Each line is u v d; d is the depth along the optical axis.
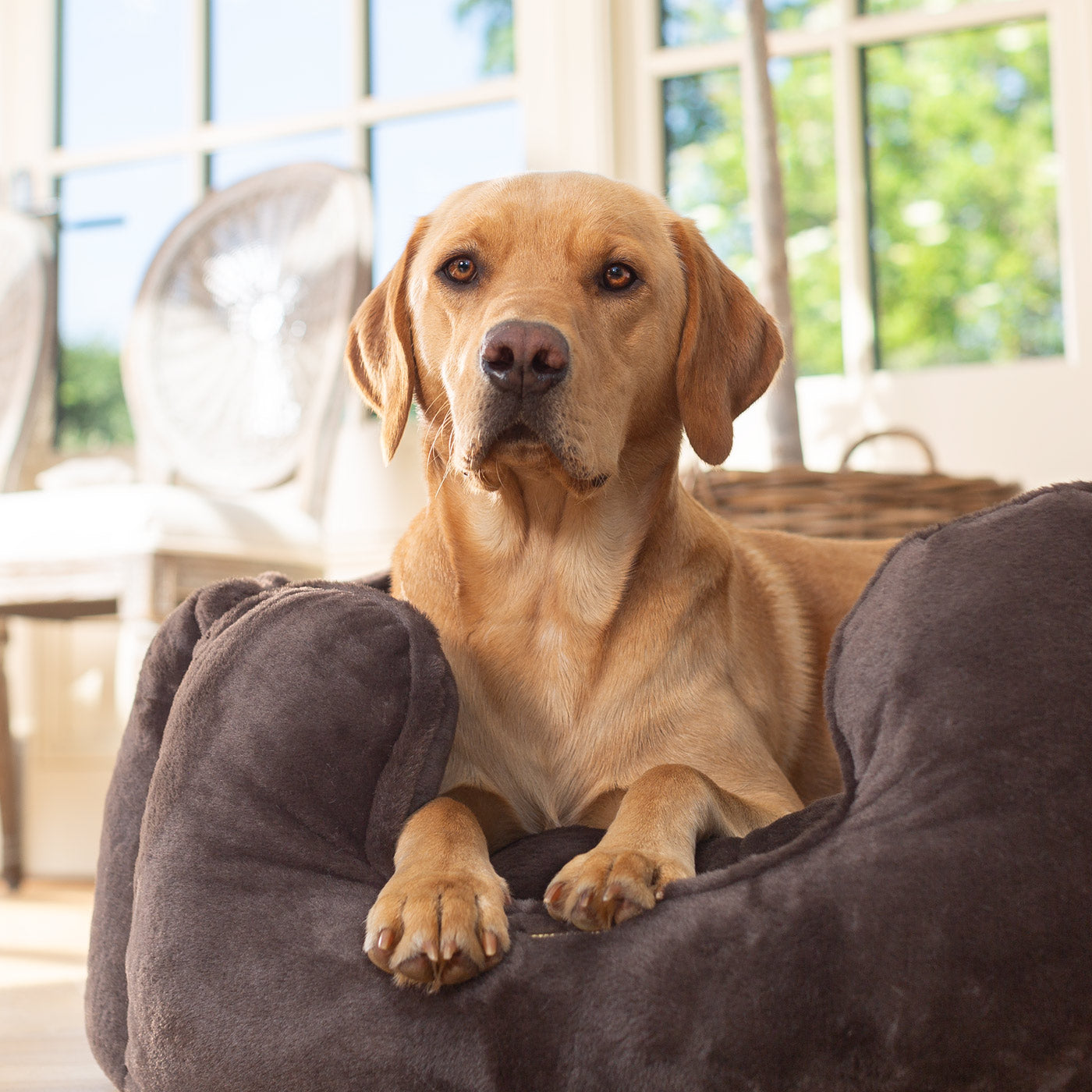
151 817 1.39
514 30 3.62
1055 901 1.06
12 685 4.04
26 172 4.10
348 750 1.35
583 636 1.67
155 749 1.60
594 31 3.46
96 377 4.19
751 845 1.30
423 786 1.36
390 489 3.62
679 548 1.74
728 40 3.37
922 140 3.16
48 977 2.54
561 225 1.67
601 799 1.63
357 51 3.79
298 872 1.30
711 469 2.50
